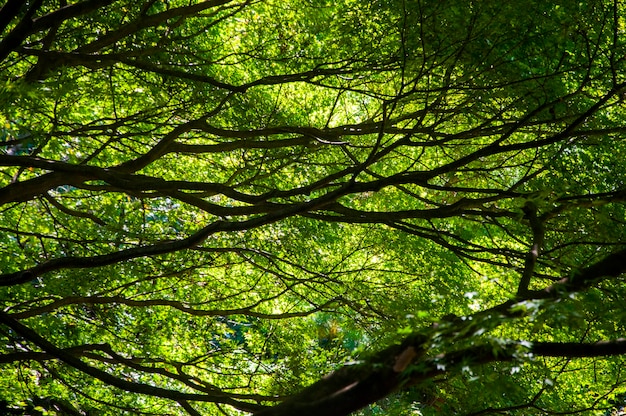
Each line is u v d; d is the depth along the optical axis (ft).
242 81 32.50
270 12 31.65
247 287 34.37
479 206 22.44
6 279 18.71
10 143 20.98
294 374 30.50
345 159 31.94
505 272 28.86
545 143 18.57
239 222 17.48
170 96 29.22
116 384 19.71
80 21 27.73
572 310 11.47
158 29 29.32
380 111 28.58
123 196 33.96
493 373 13.50
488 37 23.59
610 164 25.54
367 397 9.96
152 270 32.09
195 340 34.47
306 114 34.19
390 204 32.91
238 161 33.14
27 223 32.89
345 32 26.71
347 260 33.30
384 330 19.51
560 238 22.54
